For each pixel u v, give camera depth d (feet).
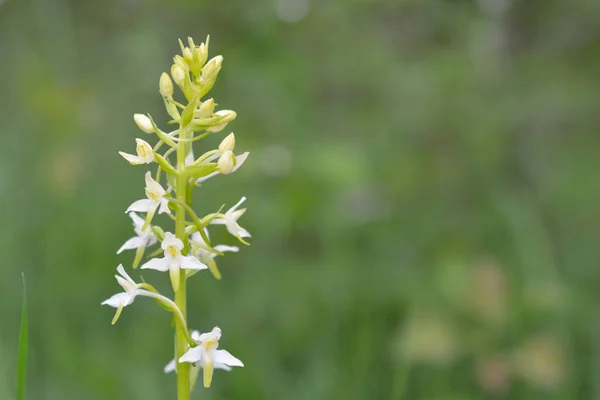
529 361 2.46
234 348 2.55
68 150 3.71
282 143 3.68
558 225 3.81
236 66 4.04
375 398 2.47
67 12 4.62
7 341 2.47
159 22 4.31
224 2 4.17
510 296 2.55
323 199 3.38
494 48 5.04
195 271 1.82
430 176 4.15
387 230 3.54
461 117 4.44
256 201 3.30
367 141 4.31
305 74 4.17
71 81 4.34
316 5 4.44
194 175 1.80
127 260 3.05
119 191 3.61
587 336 2.64
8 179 3.32
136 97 4.31
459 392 2.47
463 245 3.34
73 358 2.47
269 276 2.96
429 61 4.57
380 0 4.56
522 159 4.47
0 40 4.52
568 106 4.58
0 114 4.06
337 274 2.95
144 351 2.56
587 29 5.32
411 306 2.60
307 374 2.49
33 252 2.98
